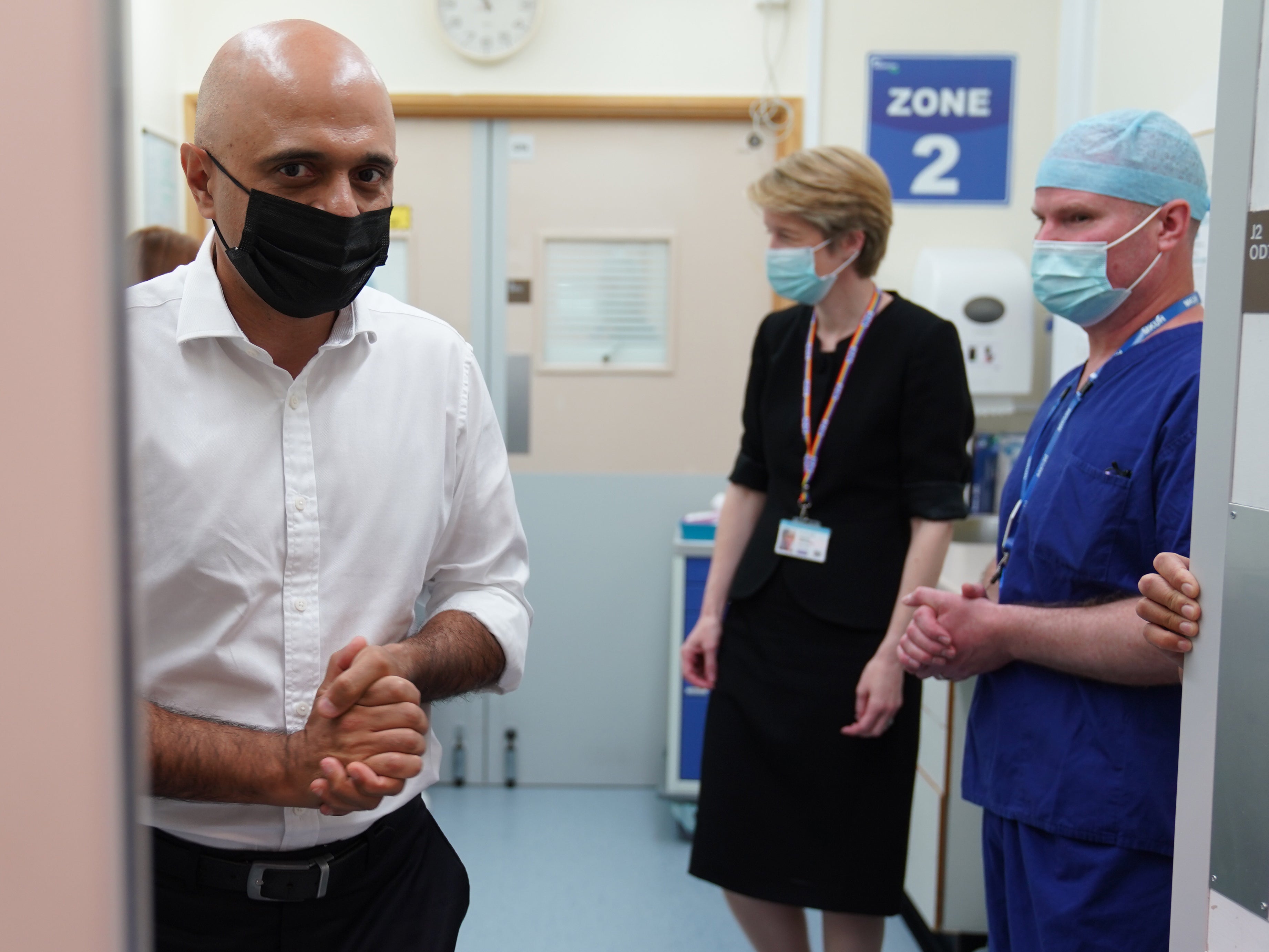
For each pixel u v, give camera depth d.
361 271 1.05
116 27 0.43
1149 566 1.33
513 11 3.45
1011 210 3.43
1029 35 3.37
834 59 3.41
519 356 3.66
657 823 3.44
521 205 3.60
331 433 1.10
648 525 3.70
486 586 1.25
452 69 3.50
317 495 1.08
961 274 3.21
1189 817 1.00
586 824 3.42
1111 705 1.33
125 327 0.45
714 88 3.50
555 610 3.72
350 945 1.11
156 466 1.02
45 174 0.43
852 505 1.85
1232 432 0.95
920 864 2.62
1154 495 1.32
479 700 3.74
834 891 1.85
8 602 0.44
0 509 0.44
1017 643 1.39
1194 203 1.41
